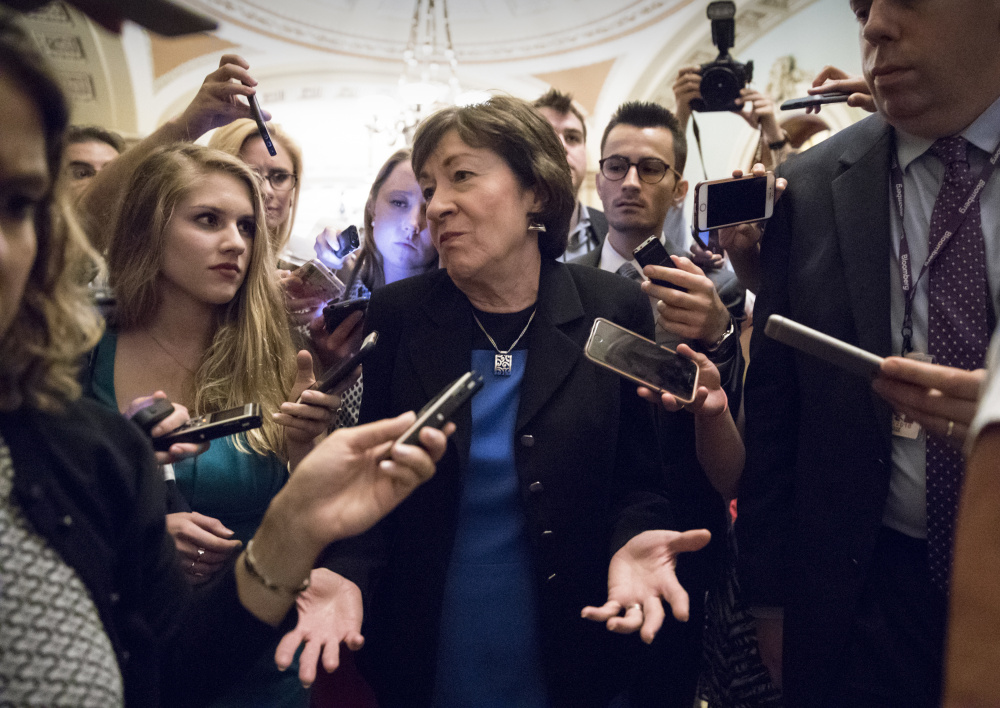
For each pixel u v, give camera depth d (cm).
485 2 1033
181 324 196
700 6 941
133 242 192
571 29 1031
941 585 151
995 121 155
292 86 1111
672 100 1048
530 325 169
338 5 1038
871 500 160
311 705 196
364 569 156
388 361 173
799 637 165
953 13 146
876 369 124
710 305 177
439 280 177
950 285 155
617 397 163
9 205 80
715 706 206
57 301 94
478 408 164
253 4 1011
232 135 297
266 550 109
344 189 1127
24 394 90
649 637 127
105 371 186
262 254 204
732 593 203
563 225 172
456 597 158
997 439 60
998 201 154
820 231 174
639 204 273
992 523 59
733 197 187
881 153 170
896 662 155
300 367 186
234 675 109
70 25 900
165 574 107
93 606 90
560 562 156
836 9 836
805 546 167
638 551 146
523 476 157
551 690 154
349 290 279
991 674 56
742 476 185
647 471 168
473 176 162
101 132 324
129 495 98
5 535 84
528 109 168
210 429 157
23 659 82
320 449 110
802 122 321
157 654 103
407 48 1082
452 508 158
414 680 155
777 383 182
